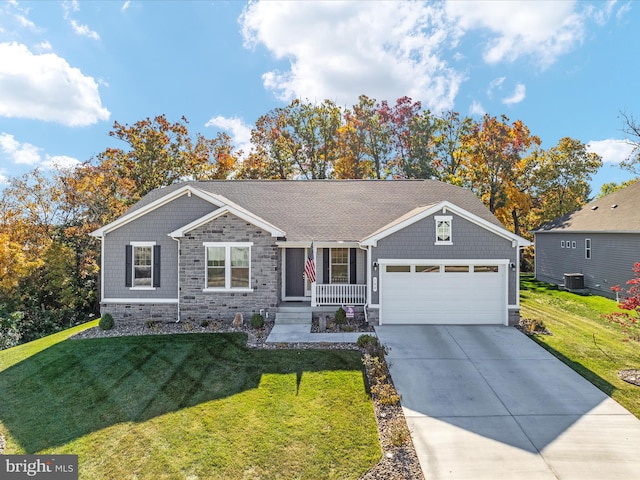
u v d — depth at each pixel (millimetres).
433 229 14742
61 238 25438
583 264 23969
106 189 26859
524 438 7199
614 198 24891
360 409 8359
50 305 23219
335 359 11266
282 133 40688
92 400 9055
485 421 7816
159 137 32625
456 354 11625
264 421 7910
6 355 12555
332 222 17656
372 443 7082
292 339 13141
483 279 14828
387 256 14805
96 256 25562
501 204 34688
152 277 16078
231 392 9273
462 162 37375
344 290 16016
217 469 6402
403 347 12227
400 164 39500
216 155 38094
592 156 38125
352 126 39781
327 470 6328
